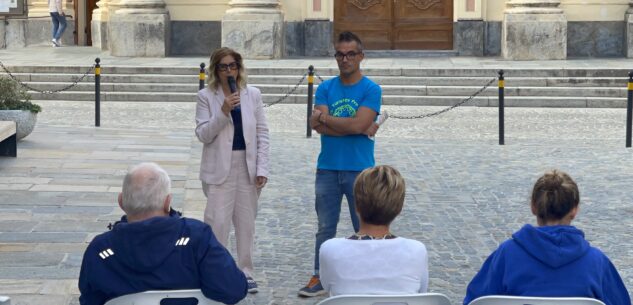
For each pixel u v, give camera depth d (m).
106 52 26.84
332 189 7.48
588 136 16.50
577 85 21.22
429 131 17.03
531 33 24.17
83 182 11.69
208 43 26.19
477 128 17.44
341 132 7.29
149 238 4.58
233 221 7.60
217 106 7.41
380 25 25.92
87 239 9.03
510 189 11.94
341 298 4.59
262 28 24.55
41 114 18.67
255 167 7.49
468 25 25.42
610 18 25.17
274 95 21.03
